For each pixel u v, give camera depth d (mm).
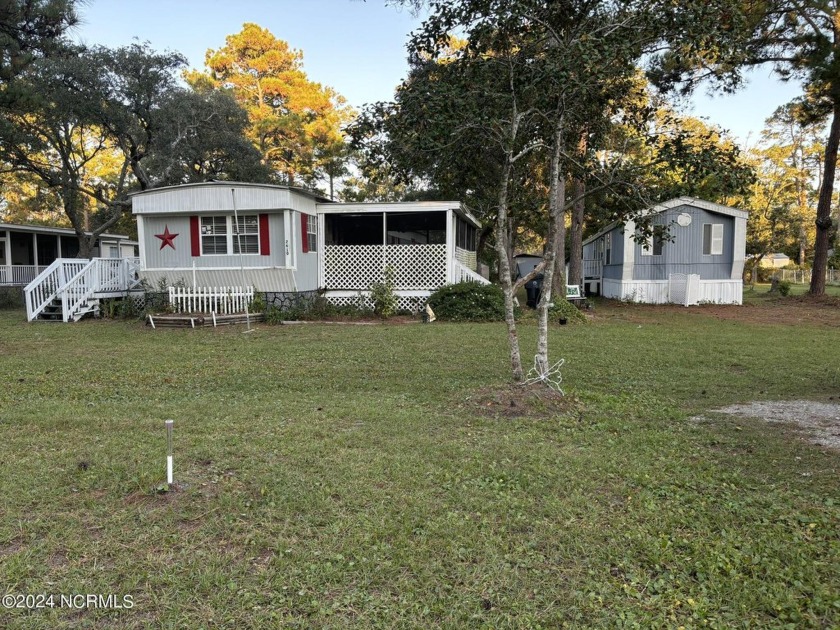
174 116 20922
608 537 3123
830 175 20344
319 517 3318
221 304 14375
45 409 5680
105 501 3498
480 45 5887
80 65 18234
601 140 6766
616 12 5617
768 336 11625
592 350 9680
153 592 2596
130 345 10336
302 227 15094
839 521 3303
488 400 5848
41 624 2369
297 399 6195
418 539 3074
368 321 14352
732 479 3934
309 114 37938
